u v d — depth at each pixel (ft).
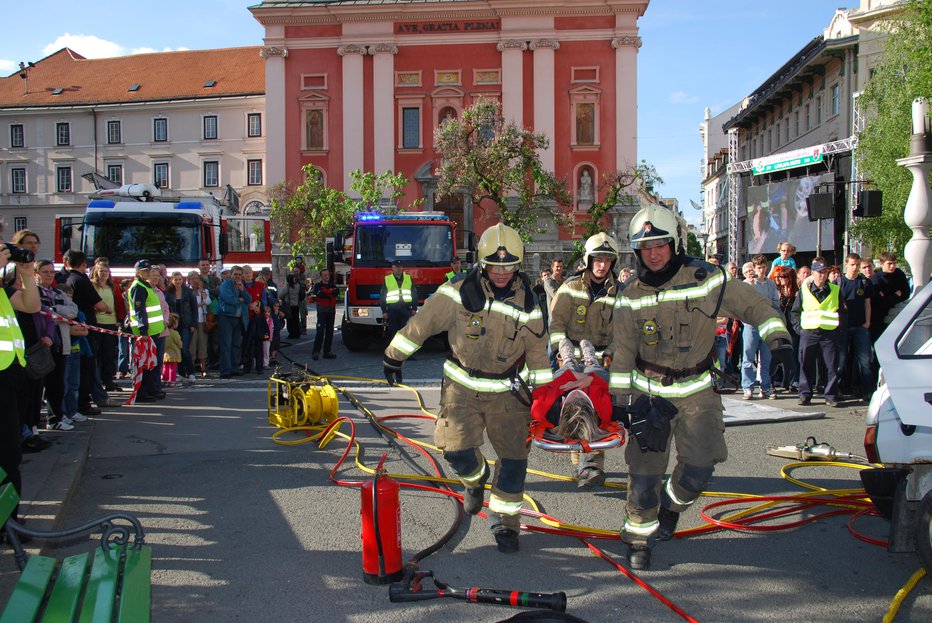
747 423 29.73
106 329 33.76
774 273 38.11
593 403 15.26
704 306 14.92
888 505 14.96
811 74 129.29
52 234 192.95
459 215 141.79
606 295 20.07
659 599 14.06
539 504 19.72
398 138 140.56
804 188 114.11
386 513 14.64
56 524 17.87
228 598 14.25
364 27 138.82
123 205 55.72
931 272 36.81
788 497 19.49
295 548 16.75
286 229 135.44
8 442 16.07
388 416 30.78
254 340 45.47
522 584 14.84
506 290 15.71
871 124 76.43
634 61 134.92
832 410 32.63
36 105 190.19
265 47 140.26
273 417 29.53
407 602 13.97
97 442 26.68
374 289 55.06
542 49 135.54
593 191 136.15
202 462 24.04
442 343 58.44
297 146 140.97
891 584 14.79
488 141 115.96
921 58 57.26
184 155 187.01
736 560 15.99
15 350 16.10
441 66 139.23
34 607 11.41
